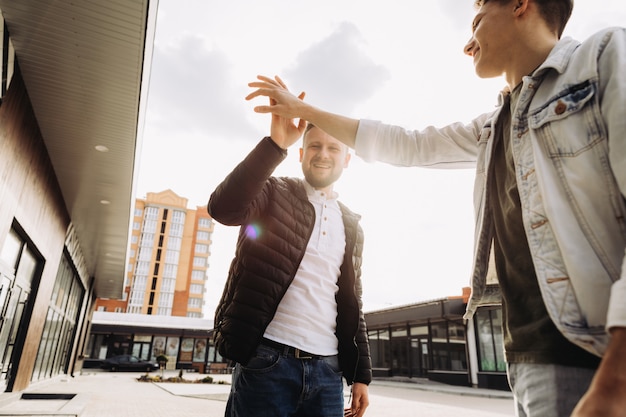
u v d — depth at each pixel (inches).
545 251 32.3
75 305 639.8
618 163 27.7
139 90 209.8
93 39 175.8
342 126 56.4
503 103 45.1
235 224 62.9
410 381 781.9
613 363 21.3
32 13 161.6
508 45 43.2
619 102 29.0
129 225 452.1
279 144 59.7
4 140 197.8
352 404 72.5
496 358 624.7
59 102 223.3
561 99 34.5
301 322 63.0
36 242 293.1
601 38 34.4
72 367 711.1
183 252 2837.1
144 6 156.6
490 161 44.6
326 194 75.9
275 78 61.7
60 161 297.0
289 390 59.9
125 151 279.9
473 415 335.0
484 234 44.6
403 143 55.7
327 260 69.1
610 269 28.3
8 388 303.6
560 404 29.4
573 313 28.9
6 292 253.1
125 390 524.1
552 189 32.9
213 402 418.9
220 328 61.1
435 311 723.4
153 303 2652.6
